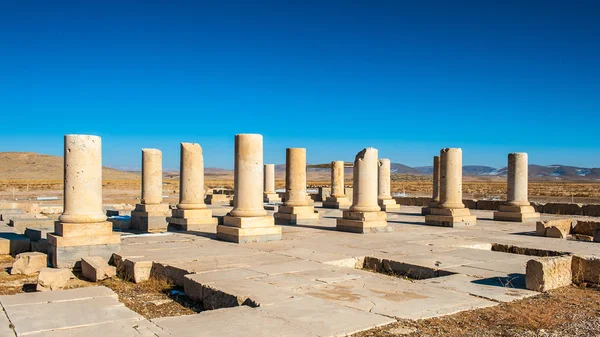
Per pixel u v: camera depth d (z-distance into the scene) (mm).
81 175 12594
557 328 7172
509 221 23359
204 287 9148
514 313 7824
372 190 18500
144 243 14836
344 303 8070
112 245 12742
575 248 14359
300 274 10266
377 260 12406
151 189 20531
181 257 12219
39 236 14867
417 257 12516
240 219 15250
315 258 12305
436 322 7270
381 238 16406
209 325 6910
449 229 19562
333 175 32344
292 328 6773
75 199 12570
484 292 9023
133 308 8938
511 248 14906
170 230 19188
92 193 12719
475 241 15750
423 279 10484
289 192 22500
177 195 52750
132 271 11227
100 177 12922
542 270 9219
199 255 12602
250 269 10719
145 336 6473
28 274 11648
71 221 12414
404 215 26797
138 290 10375
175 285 10664
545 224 17375
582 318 7668
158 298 9711
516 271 10805
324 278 9898
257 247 14164
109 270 11297
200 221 18922
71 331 6691
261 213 15703
